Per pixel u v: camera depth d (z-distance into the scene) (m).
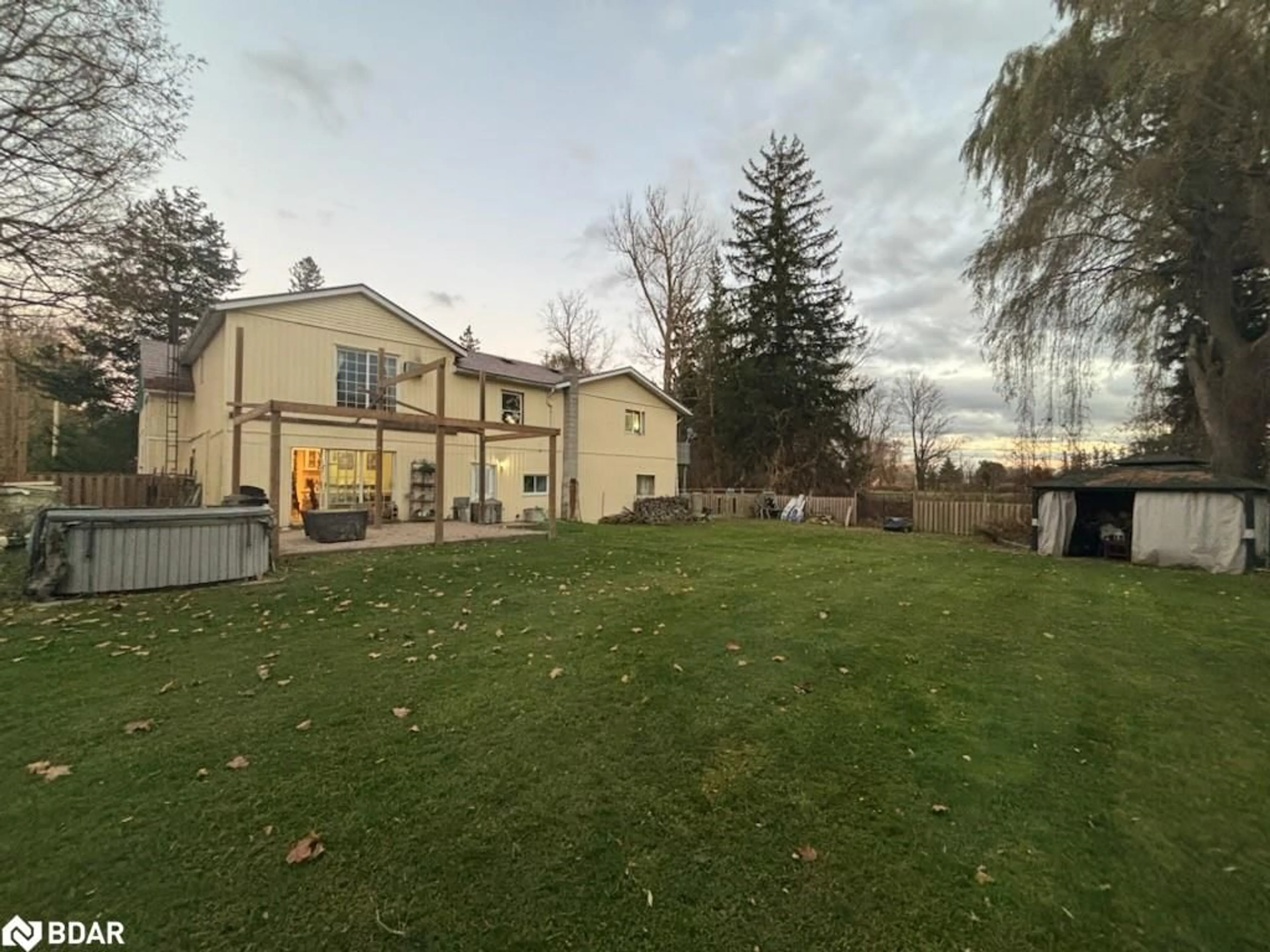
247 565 7.71
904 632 5.82
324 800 2.76
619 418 21.89
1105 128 12.72
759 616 6.24
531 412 19.20
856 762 3.23
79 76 8.91
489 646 5.09
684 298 30.59
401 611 6.25
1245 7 10.09
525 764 3.12
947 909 2.18
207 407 15.24
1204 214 12.29
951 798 2.91
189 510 7.36
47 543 6.60
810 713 3.84
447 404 17.08
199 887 2.19
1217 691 4.43
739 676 4.46
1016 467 27.25
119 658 4.69
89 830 2.51
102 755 3.15
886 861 2.44
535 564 9.27
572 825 2.62
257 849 2.41
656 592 7.38
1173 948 2.03
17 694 3.96
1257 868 2.44
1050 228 13.59
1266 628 6.37
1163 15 11.09
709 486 31.94
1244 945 2.04
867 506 22.55
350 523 11.42
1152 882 2.35
